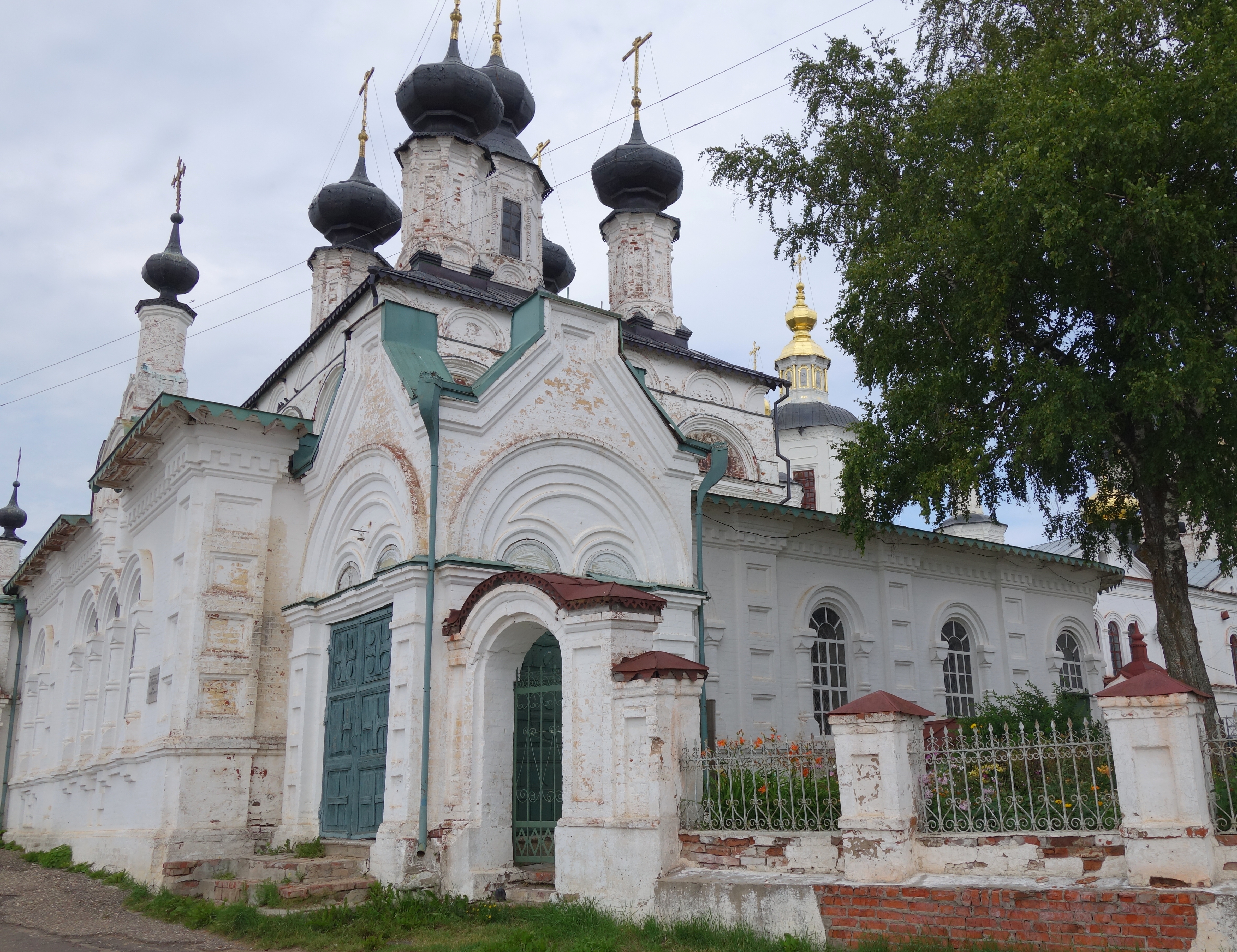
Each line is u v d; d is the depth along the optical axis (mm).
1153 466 13758
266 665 15555
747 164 19359
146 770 15633
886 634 21266
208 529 15453
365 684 13859
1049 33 16016
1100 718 13852
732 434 28828
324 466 15922
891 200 16578
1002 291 13375
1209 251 12336
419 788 12070
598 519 14719
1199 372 11922
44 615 28094
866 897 8492
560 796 12633
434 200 25969
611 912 9883
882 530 18766
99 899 13945
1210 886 7242
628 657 10781
